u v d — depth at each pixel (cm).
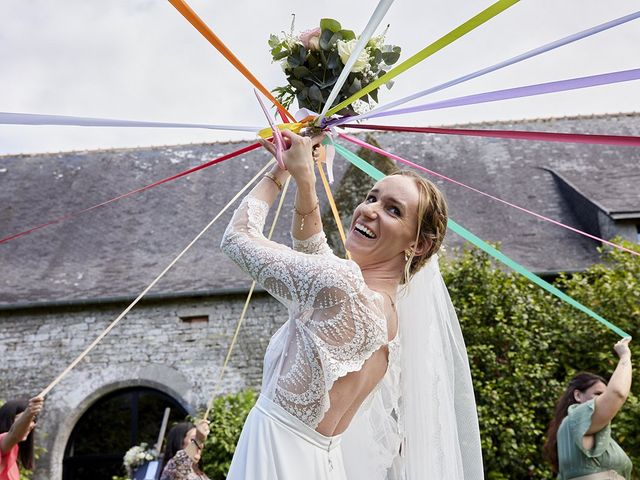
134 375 1061
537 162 1287
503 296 891
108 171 1330
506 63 169
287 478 160
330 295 166
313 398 165
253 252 172
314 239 191
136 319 1080
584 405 352
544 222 1157
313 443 166
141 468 796
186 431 511
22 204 1274
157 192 1274
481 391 843
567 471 352
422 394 201
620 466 351
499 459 836
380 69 215
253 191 186
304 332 168
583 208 1155
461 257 941
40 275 1134
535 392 849
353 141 214
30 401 349
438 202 192
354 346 167
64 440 1049
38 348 1074
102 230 1212
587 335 873
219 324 1073
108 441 1205
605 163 1269
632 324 863
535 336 878
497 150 1319
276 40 215
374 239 188
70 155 1378
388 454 195
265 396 171
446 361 212
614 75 167
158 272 1114
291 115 201
